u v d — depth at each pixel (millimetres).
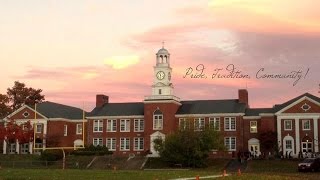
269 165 79500
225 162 86688
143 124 106938
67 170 69562
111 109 111188
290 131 95125
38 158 94938
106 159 92062
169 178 48844
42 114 110375
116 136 108188
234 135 100875
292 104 95500
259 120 100250
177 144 85062
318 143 93062
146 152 101125
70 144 113125
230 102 105438
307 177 54406
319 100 95250
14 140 104812
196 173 60000
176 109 105375
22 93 139375
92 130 110125
